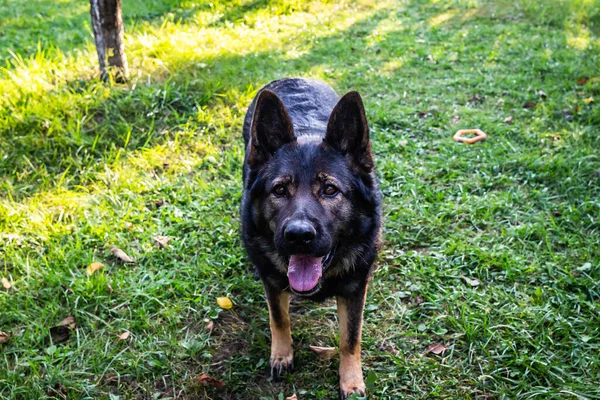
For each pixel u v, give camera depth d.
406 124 2.25
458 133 2.18
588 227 1.71
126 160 2.02
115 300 1.49
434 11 4.02
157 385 1.33
